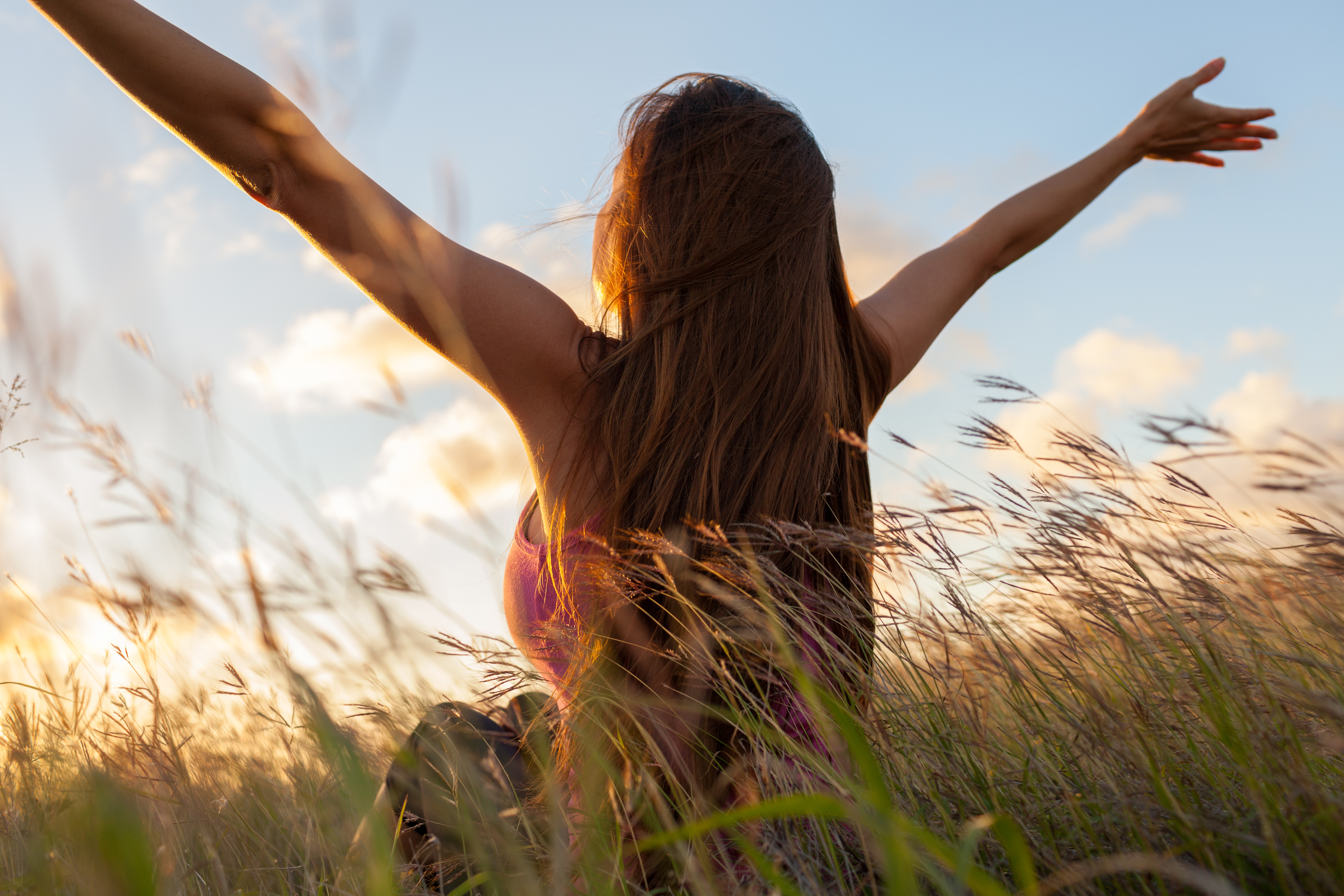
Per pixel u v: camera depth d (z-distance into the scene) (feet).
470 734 4.89
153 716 5.17
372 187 4.51
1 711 5.37
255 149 4.33
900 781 4.16
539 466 5.04
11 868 4.21
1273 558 4.28
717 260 5.08
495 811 4.00
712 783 4.33
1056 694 4.28
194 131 4.28
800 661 4.47
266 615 3.67
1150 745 3.85
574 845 3.91
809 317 5.24
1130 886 3.41
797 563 4.90
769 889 3.72
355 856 3.91
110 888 2.05
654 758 4.24
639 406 4.90
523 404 5.02
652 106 5.80
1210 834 3.27
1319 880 2.96
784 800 2.70
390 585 4.28
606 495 4.88
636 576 4.44
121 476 4.23
